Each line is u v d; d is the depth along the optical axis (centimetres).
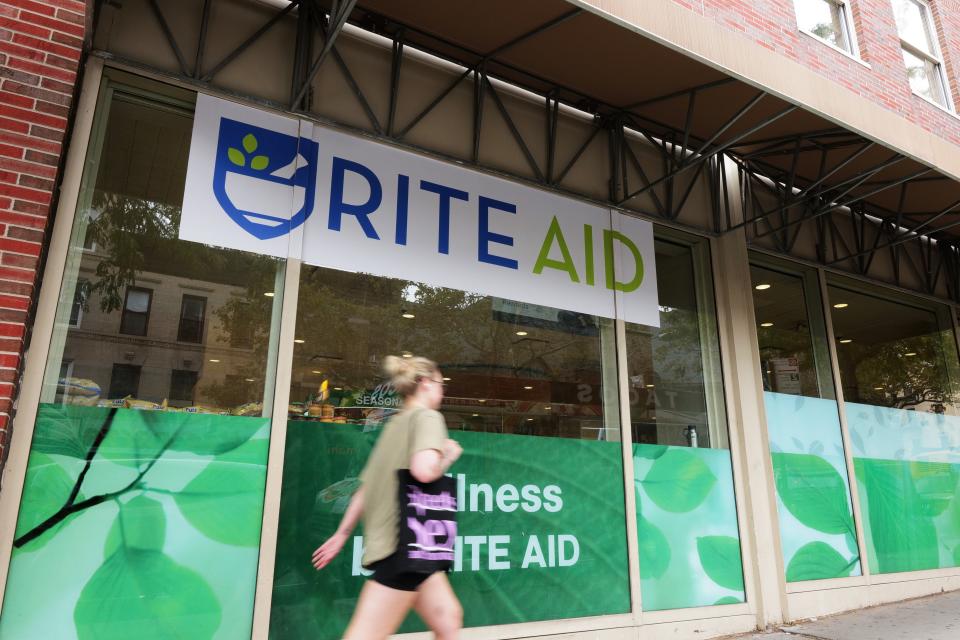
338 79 493
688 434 606
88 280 389
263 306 435
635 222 632
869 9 846
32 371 354
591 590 505
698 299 665
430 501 263
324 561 276
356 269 471
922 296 877
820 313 762
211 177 430
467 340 509
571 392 549
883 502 734
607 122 632
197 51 445
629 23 402
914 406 817
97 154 409
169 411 388
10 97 363
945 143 596
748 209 720
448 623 256
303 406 429
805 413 700
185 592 366
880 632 554
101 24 416
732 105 588
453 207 527
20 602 329
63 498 349
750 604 585
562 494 516
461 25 500
